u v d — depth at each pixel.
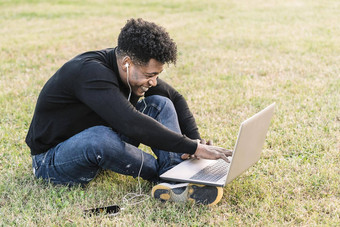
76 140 3.19
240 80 6.35
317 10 12.79
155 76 3.09
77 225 2.95
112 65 3.11
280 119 4.88
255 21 11.32
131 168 3.30
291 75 6.60
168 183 3.30
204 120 4.93
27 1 15.24
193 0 15.59
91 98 2.99
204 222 3.02
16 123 4.89
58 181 3.42
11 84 6.29
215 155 3.11
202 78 6.50
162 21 11.67
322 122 4.69
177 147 3.07
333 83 6.07
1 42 9.17
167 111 3.49
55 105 3.19
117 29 10.80
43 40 9.49
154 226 2.95
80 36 9.98
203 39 9.24
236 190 3.41
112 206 3.17
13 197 3.30
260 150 3.45
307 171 3.67
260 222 2.97
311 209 3.14
